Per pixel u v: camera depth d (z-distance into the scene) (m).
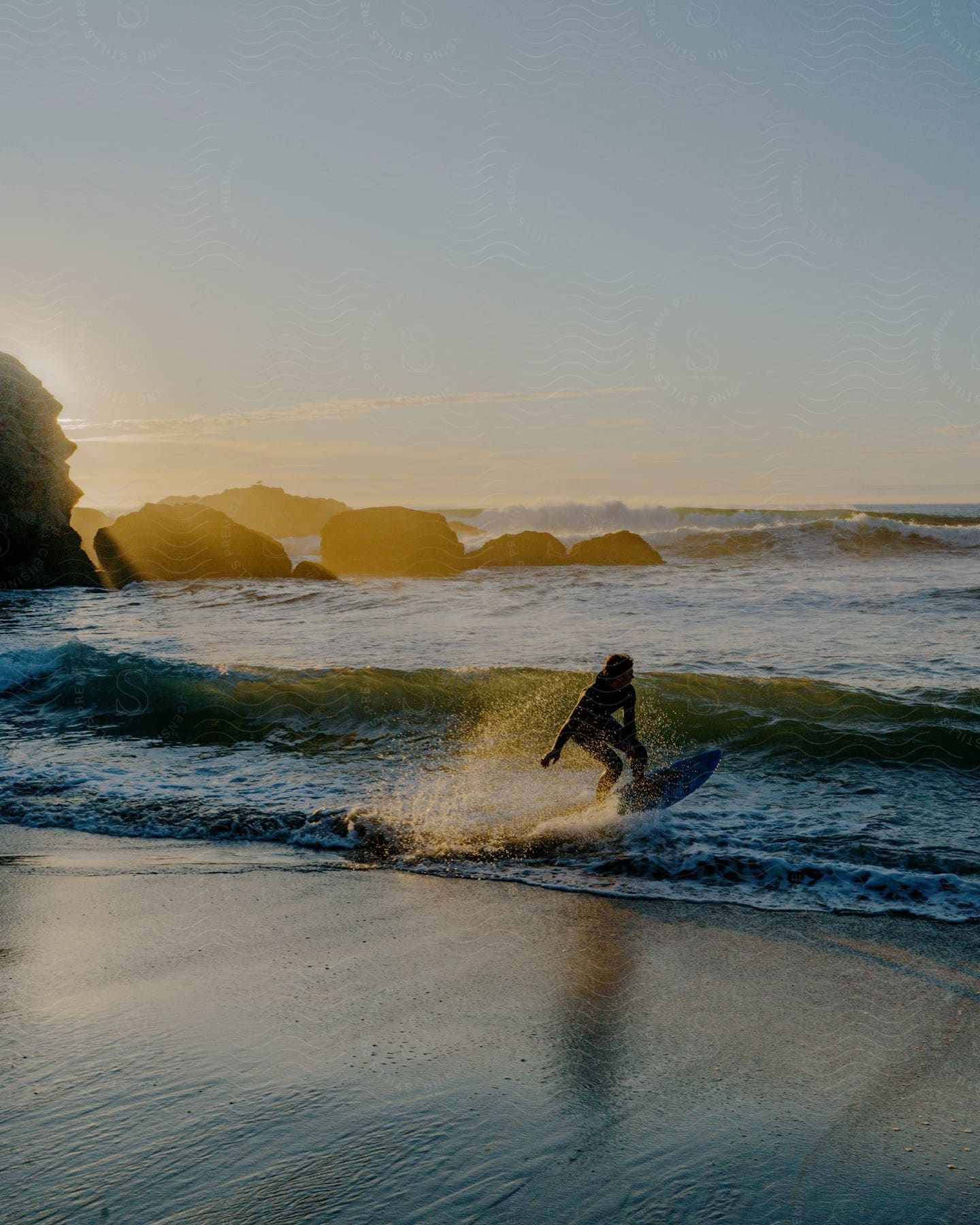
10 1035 2.96
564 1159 2.26
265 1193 2.05
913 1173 2.24
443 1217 1.99
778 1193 2.14
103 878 4.95
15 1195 2.04
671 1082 2.71
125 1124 2.37
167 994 3.33
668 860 5.11
